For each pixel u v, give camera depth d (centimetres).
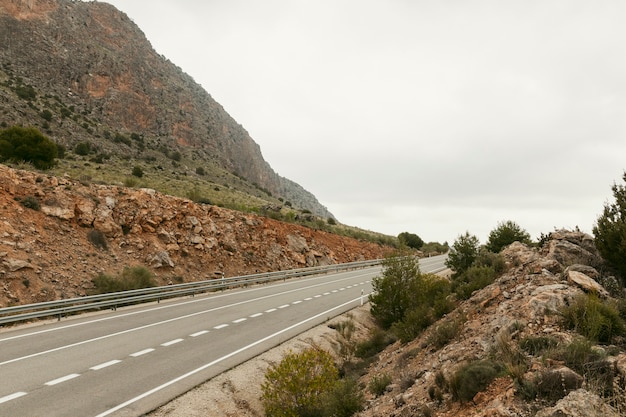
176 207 2952
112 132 9619
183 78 18062
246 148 17700
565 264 1086
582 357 545
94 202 2453
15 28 10500
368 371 1127
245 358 1141
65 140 7594
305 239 4209
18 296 1561
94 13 13988
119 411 743
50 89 9844
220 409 834
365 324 1855
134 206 2655
